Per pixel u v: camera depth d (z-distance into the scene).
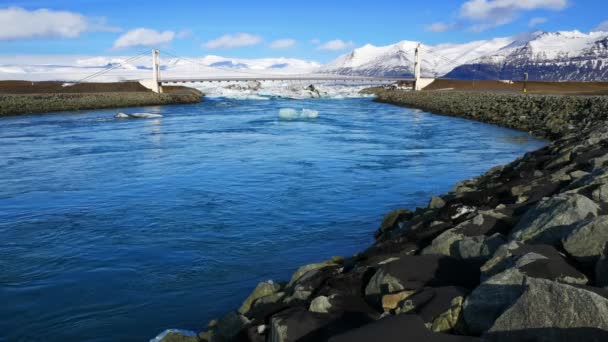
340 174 19.62
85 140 30.73
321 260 10.62
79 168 21.31
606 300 3.90
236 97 95.00
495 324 4.33
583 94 61.06
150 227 13.04
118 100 65.94
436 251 7.43
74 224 13.38
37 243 11.93
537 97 46.69
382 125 40.28
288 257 10.85
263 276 9.83
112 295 9.09
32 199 16.03
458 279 6.05
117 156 24.48
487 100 51.97
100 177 19.41
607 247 5.29
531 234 6.45
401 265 6.36
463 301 5.00
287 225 13.12
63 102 58.62
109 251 11.34
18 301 8.91
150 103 69.94
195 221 13.52
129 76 147.25
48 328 8.00
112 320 8.19
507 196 10.98
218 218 13.77
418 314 5.13
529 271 4.91
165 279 9.76
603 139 15.33
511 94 63.38
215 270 10.16
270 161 22.80
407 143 28.86
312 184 17.84
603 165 11.00
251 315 7.02
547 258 5.15
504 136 31.80
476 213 8.98
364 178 18.83
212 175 19.62
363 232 12.50
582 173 10.36
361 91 109.56
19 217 14.07
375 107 66.62
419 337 4.29
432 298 5.32
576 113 33.44
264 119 46.72
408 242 8.73
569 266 5.12
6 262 10.72
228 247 11.51
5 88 84.44
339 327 5.49
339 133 34.47
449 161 22.55
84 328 7.96
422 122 42.94
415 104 65.31
